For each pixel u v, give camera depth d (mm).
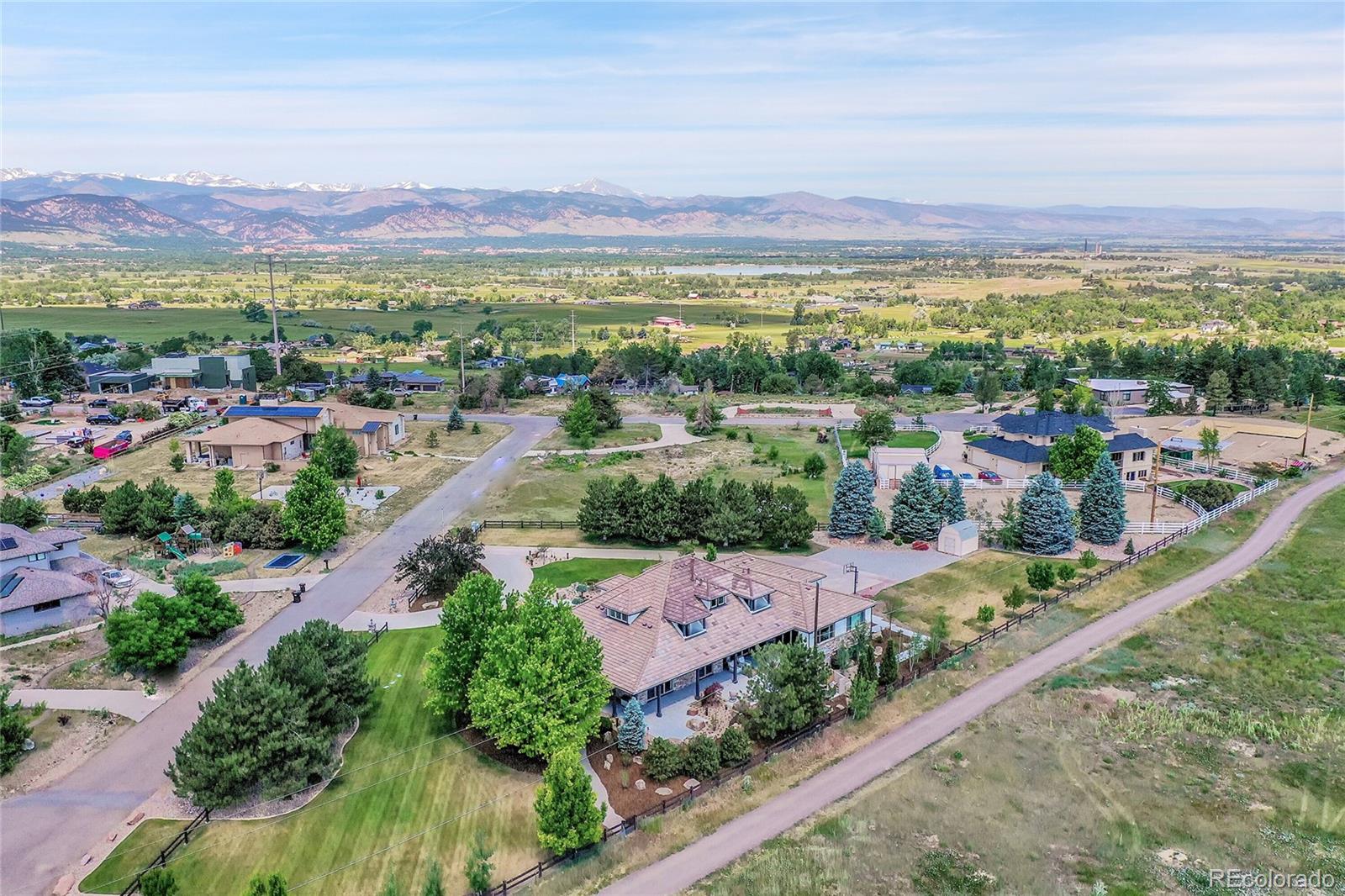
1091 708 62812
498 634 55906
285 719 52656
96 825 49719
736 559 77938
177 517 95062
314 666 56219
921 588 82812
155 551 90875
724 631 65500
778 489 97250
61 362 191375
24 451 123938
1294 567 86500
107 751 56812
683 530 94062
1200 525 97688
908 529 94562
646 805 52062
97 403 173875
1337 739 59344
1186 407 168500
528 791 53312
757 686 59156
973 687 65688
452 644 58594
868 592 81562
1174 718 61562
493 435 153500
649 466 130875
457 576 79625
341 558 90750
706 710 61312
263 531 92062
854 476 96312
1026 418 126625
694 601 66188
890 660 65000
